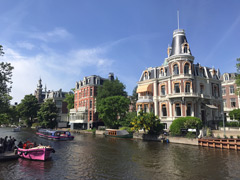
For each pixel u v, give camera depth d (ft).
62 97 276.21
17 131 195.62
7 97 84.43
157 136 115.85
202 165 59.77
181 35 132.77
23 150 67.82
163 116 130.41
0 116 78.28
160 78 135.74
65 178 48.44
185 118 108.27
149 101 134.51
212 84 140.87
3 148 72.13
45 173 52.29
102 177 49.16
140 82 147.84
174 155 74.13
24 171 53.83
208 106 123.95
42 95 354.54
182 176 49.88
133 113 148.15
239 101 153.89
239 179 47.80
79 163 62.95
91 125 193.77
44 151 64.85
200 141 95.35
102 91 178.81
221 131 111.65
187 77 121.70
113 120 161.07
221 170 54.65
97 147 94.48
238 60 102.78
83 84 214.69
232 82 159.84
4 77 80.07
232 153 76.95
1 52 78.28
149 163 62.64
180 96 119.14
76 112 209.67
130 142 112.06
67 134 130.62
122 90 185.16
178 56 124.88
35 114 276.21
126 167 58.08
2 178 48.03
